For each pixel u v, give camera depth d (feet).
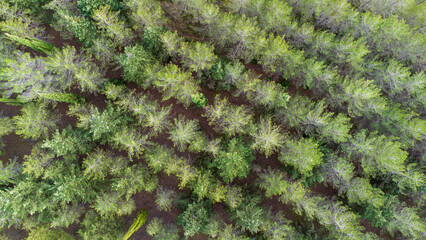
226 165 78.69
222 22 84.53
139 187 88.69
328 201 90.12
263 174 89.66
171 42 82.33
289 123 92.94
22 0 84.12
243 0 84.58
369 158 86.69
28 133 84.12
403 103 90.12
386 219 85.46
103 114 79.30
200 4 85.10
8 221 87.15
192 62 87.04
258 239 88.53
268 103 88.43
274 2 82.23
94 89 87.30
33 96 81.51
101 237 88.74
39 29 90.48
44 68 81.15
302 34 87.10
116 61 91.71
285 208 101.24
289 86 101.40
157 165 82.64
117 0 85.71
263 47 87.66
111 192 87.56
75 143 86.07
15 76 74.74
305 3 90.84
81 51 87.30
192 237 101.71
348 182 86.69
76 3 86.02
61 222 85.30
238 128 81.71
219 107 79.71
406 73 80.89
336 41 87.20
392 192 89.56
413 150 91.50
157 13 84.28
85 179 84.89
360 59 83.82
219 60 92.84
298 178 91.25
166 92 91.15
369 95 78.74
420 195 89.25
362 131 83.35
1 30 84.94
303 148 81.00
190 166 86.63
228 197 83.82
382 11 93.50
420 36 82.58
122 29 81.97
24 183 79.00
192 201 94.84
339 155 91.91
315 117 81.97
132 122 93.15
